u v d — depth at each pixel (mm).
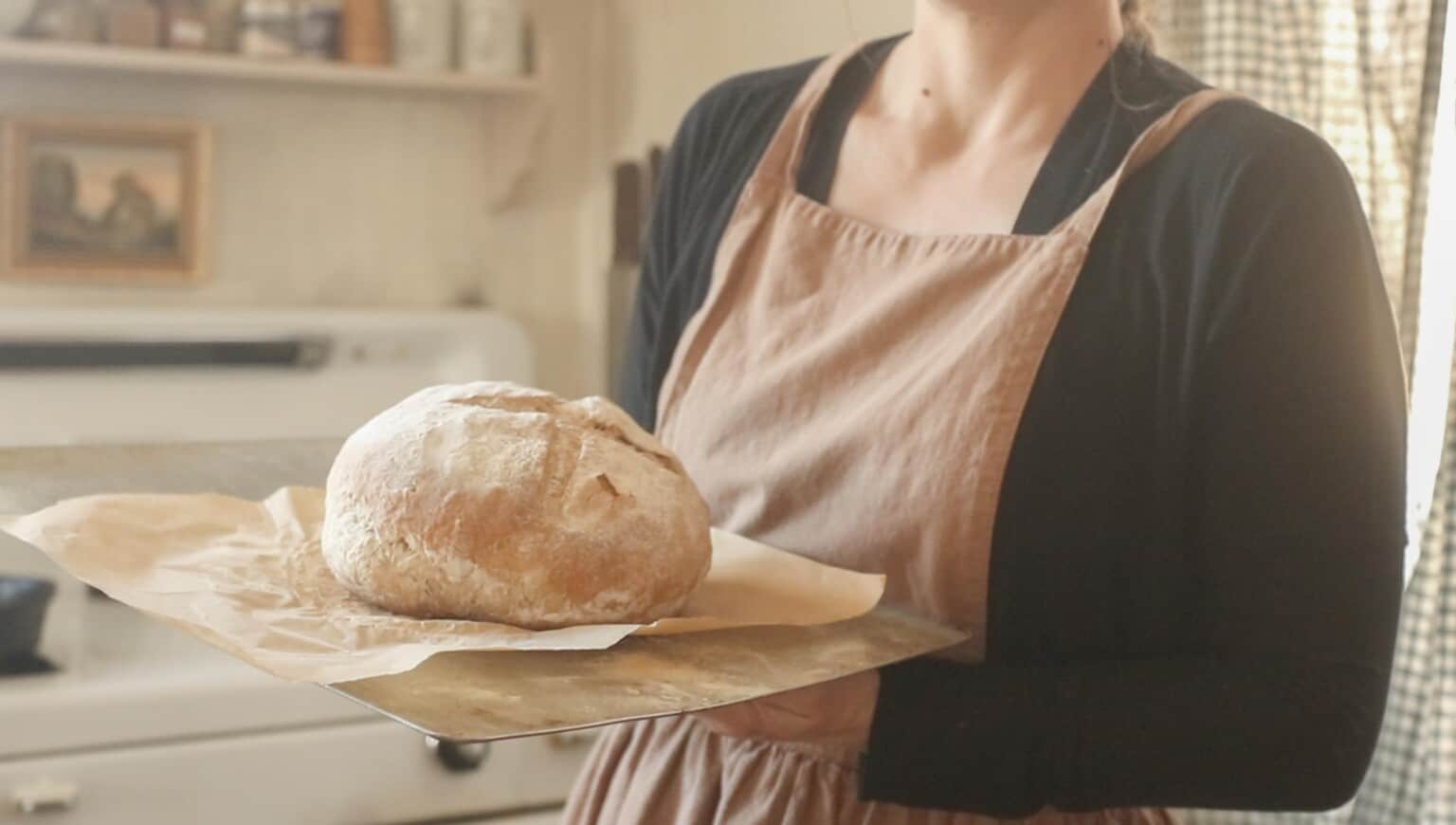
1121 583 793
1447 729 1156
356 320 1984
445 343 2055
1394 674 1241
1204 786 755
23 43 1780
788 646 748
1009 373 799
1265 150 770
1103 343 792
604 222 2197
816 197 954
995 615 809
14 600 1496
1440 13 1271
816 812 820
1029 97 877
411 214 2158
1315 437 734
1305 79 1325
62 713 1383
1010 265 831
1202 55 1354
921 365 837
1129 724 744
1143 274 793
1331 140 1313
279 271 2080
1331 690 732
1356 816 1287
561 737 1612
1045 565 794
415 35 1993
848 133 959
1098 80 866
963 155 903
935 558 809
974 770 749
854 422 843
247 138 2043
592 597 743
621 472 781
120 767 1410
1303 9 1320
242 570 803
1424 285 1238
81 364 1821
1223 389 751
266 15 1907
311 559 833
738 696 665
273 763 1480
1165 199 796
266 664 649
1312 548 733
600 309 2203
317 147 2090
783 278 923
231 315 1918
